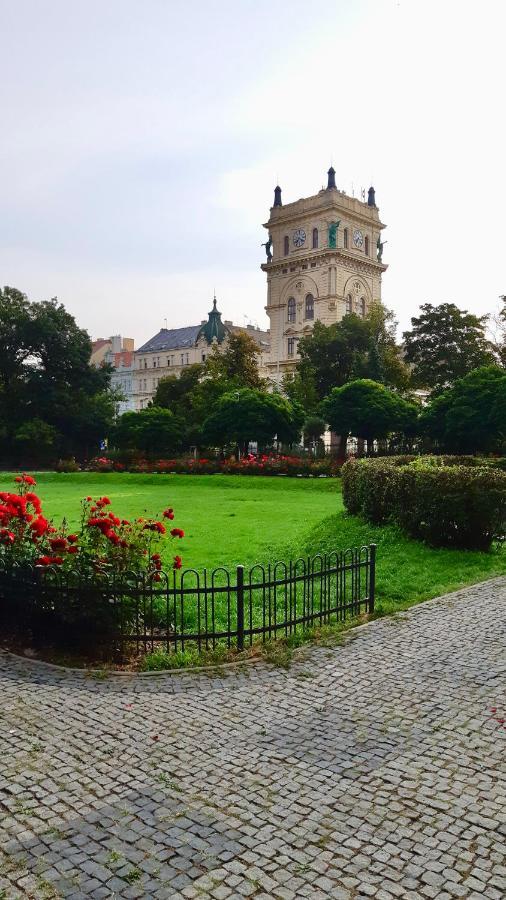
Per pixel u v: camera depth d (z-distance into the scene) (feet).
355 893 12.69
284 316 260.21
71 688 22.40
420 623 29.60
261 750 18.17
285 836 14.35
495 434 135.23
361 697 21.72
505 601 32.94
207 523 62.08
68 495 101.30
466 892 12.70
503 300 178.91
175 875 13.17
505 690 22.22
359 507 57.31
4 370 198.90
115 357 368.89
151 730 19.36
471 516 42.65
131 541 26.76
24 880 13.07
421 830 14.57
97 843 14.16
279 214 262.47
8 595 26.71
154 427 165.48
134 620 25.75
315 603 32.73
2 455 195.11
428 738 18.86
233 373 201.77
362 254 253.24
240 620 25.61
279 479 120.16
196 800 15.72
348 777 16.75
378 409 139.74
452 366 177.88
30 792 16.10
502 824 14.79
